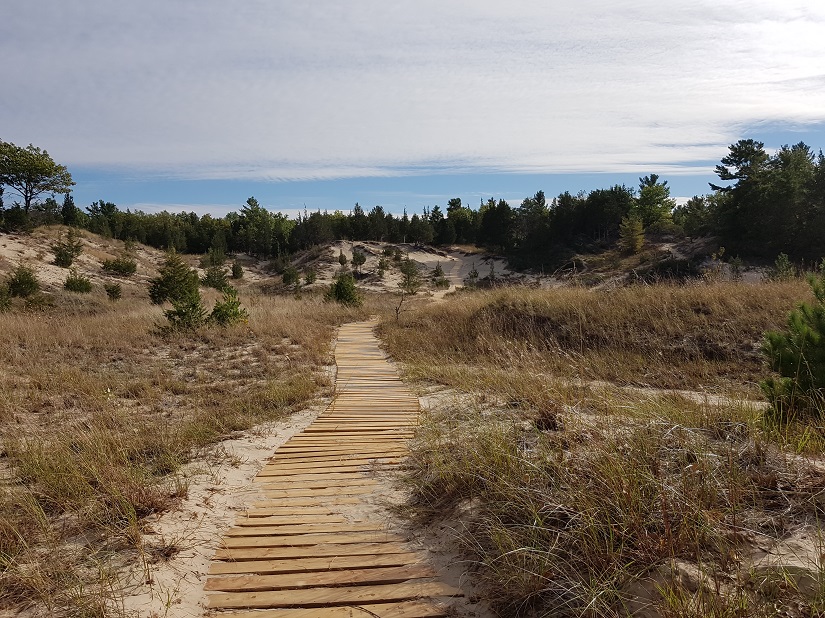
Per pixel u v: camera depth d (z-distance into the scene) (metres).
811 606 1.87
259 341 12.40
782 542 2.33
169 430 5.65
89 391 7.42
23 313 15.80
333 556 3.05
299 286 44.00
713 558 2.33
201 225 74.25
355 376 9.42
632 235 49.91
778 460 3.06
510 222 67.88
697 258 41.28
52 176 48.59
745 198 40.91
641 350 9.78
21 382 7.76
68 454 4.43
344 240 67.88
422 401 7.45
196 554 3.07
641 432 3.45
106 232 56.53
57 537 3.21
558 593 2.45
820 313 4.36
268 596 2.62
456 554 3.04
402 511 3.68
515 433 4.28
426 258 63.88
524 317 12.02
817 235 37.59
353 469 4.64
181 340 12.11
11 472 4.45
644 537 2.51
